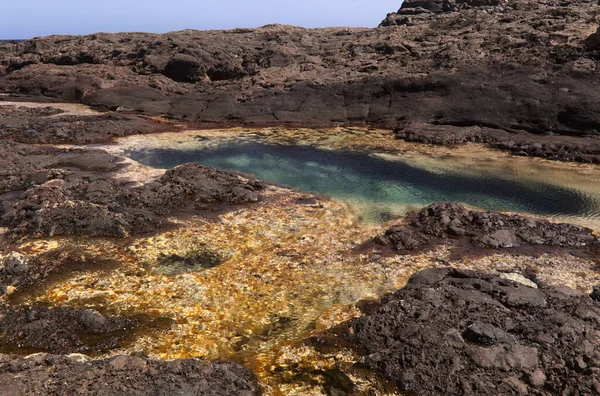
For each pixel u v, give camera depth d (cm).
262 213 1352
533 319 761
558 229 1195
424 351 699
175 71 3186
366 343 756
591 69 2094
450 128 2162
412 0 4009
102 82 3089
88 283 973
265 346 790
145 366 669
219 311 886
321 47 3309
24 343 792
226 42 3434
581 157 1761
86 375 638
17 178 1549
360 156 1916
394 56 2823
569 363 656
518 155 1873
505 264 1036
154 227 1242
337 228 1251
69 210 1255
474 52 2541
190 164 1650
